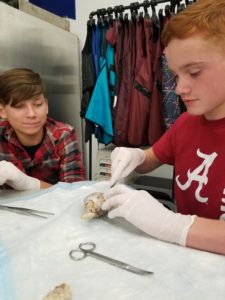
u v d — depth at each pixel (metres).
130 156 0.73
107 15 1.58
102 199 0.56
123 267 0.39
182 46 0.41
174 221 0.46
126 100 1.48
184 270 0.39
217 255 0.42
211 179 0.57
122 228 0.51
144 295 0.34
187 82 0.44
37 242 0.46
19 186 0.78
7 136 1.06
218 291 0.34
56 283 0.37
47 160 1.11
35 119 0.96
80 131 1.99
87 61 1.60
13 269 0.39
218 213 0.57
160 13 1.38
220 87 0.44
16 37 1.39
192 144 0.62
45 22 1.58
